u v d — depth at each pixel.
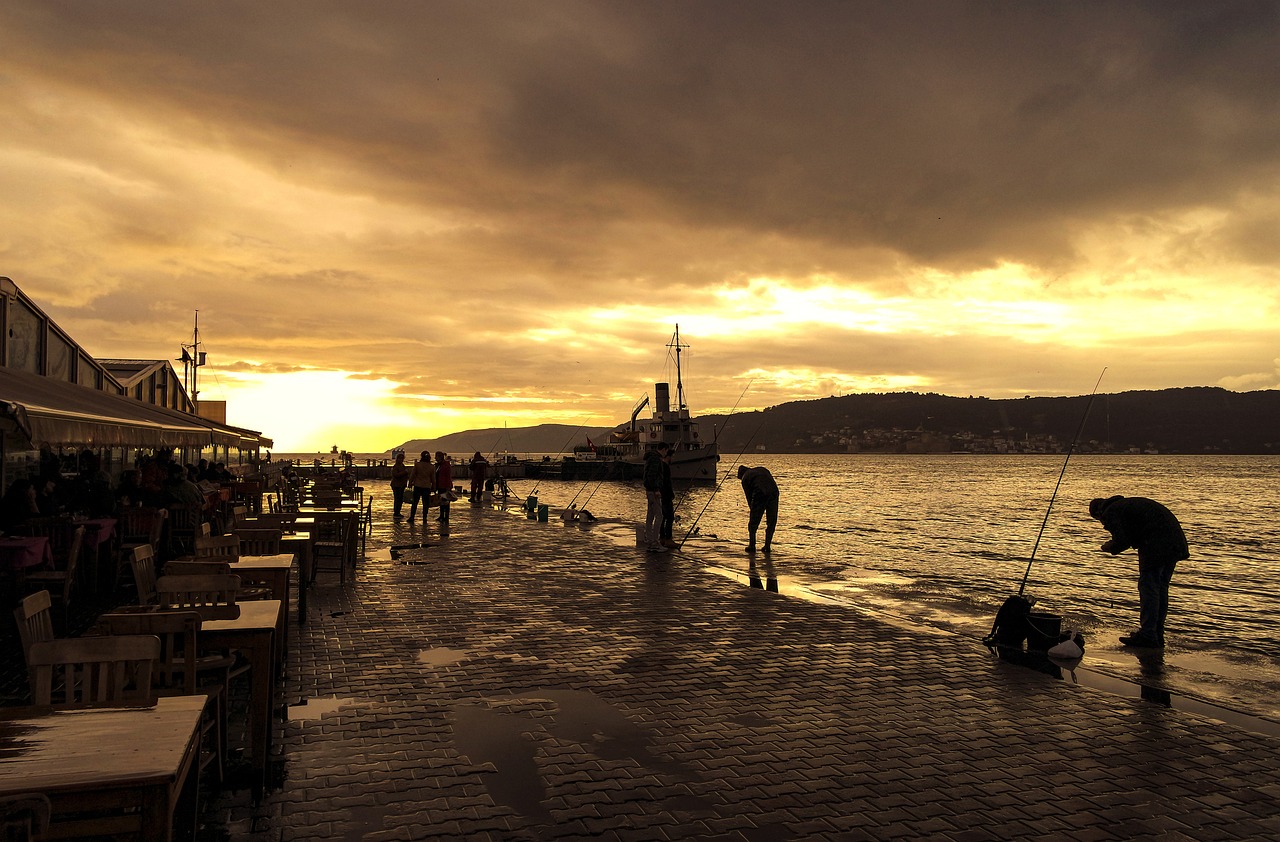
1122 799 4.37
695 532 20.41
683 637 8.22
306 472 52.69
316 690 6.20
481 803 4.19
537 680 6.55
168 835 2.47
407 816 4.02
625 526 22.19
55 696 4.33
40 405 7.49
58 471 13.04
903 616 10.24
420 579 11.88
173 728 2.87
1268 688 7.04
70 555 8.23
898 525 30.45
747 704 5.98
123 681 3.47
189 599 5.01
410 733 5.24
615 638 8.12
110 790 2.41
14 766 2.49
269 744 4.76
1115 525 8.89
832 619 9.21
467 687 6.32
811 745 5.14
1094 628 10.05
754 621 9.05
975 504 46.25
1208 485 76.81
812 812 4.15
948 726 5.55
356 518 12.94
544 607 9.77
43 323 16.95
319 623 8.71
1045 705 6.07
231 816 3.99
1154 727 5.59
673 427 80.75
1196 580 16.28
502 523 22.25
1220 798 4.40
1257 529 31.00
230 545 7.24
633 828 3.94
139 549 5.79
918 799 4.34
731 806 4.21
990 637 8.17
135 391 26.33
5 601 8.92
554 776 4.57
